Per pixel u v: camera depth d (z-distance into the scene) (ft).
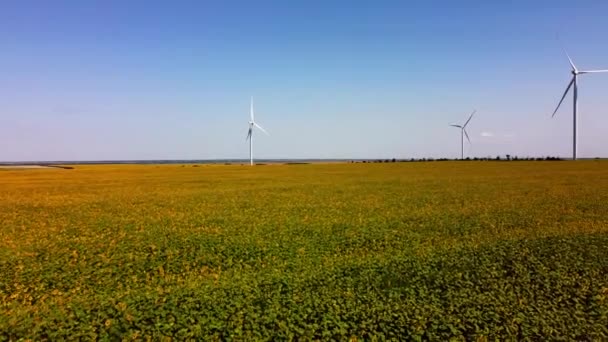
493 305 52.39
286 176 266.77
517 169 295.28
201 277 64.64
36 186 207.51
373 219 109.19
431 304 53.06
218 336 45.09
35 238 90.99
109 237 91.50
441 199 144.36
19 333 46.26
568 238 85.35
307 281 62.08
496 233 91.66
